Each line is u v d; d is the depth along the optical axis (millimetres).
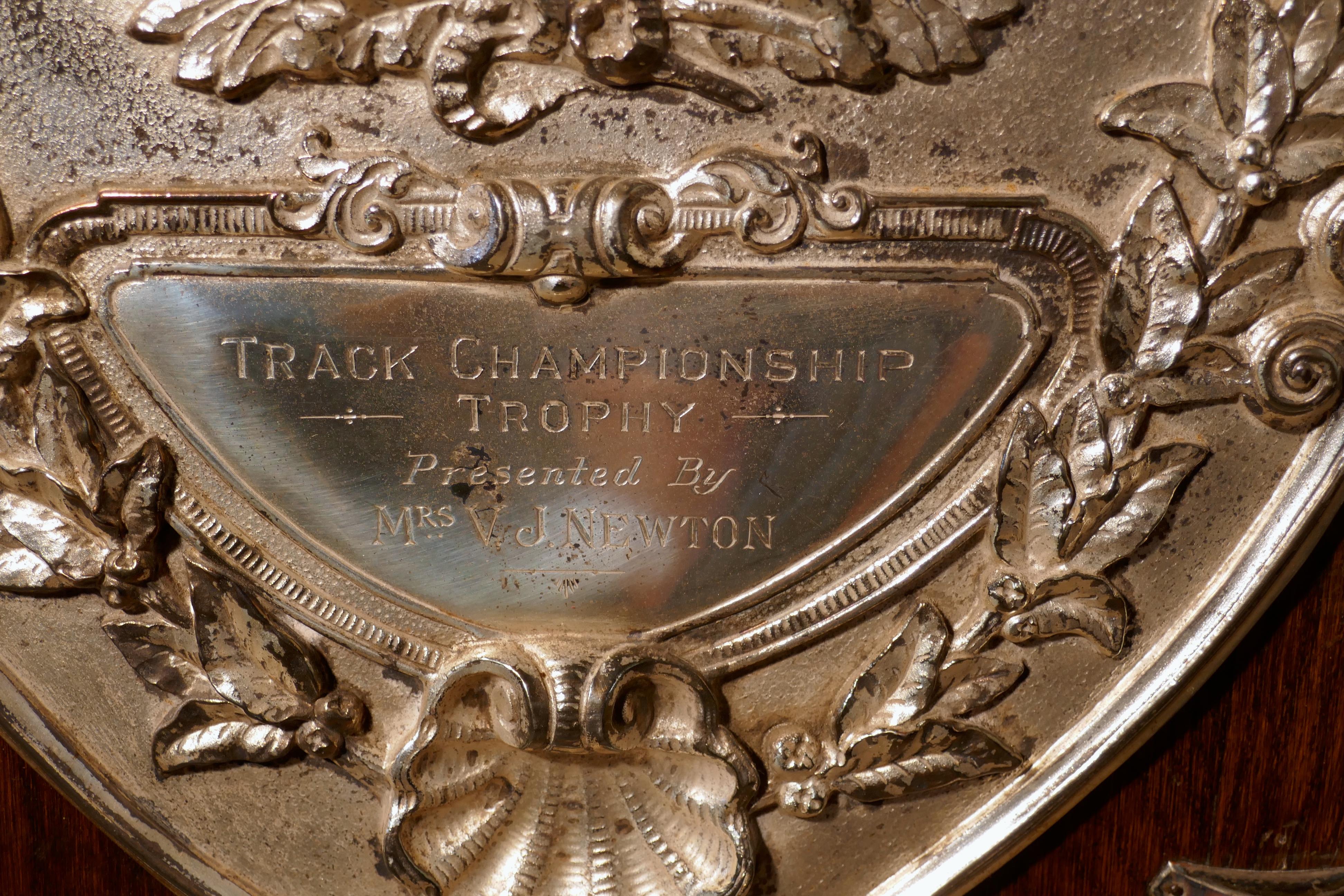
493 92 617
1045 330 664
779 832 764
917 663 722
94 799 752
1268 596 707
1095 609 713
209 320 652
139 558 694
